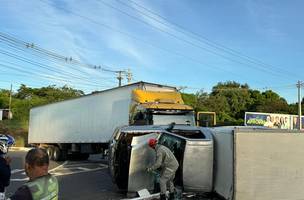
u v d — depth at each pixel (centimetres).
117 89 2394
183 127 1344
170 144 1302
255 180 1110
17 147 4709
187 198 1243
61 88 9219
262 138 1122
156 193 1265
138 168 1312
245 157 1111
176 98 2123
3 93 8900
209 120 2098
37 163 372
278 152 1128
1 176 628
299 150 1139
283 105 7675
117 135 1466
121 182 1448
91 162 2875
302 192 1130
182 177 1255
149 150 1318
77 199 1310
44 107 3375
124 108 2302
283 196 1120
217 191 1220
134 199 1195
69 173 2086
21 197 355
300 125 5653
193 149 1250
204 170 1248
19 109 7100
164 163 1178
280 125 5659
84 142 2759
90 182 1723
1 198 628
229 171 1134
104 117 2522
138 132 1377
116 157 1447
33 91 9281
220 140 1217
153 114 1955
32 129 3594
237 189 1099
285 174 1127
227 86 8494
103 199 1308
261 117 5562
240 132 1113
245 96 7862
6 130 5350
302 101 8388
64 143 3028
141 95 2092
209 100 7381
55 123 3172
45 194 365
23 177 1916
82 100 2803
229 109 7531
